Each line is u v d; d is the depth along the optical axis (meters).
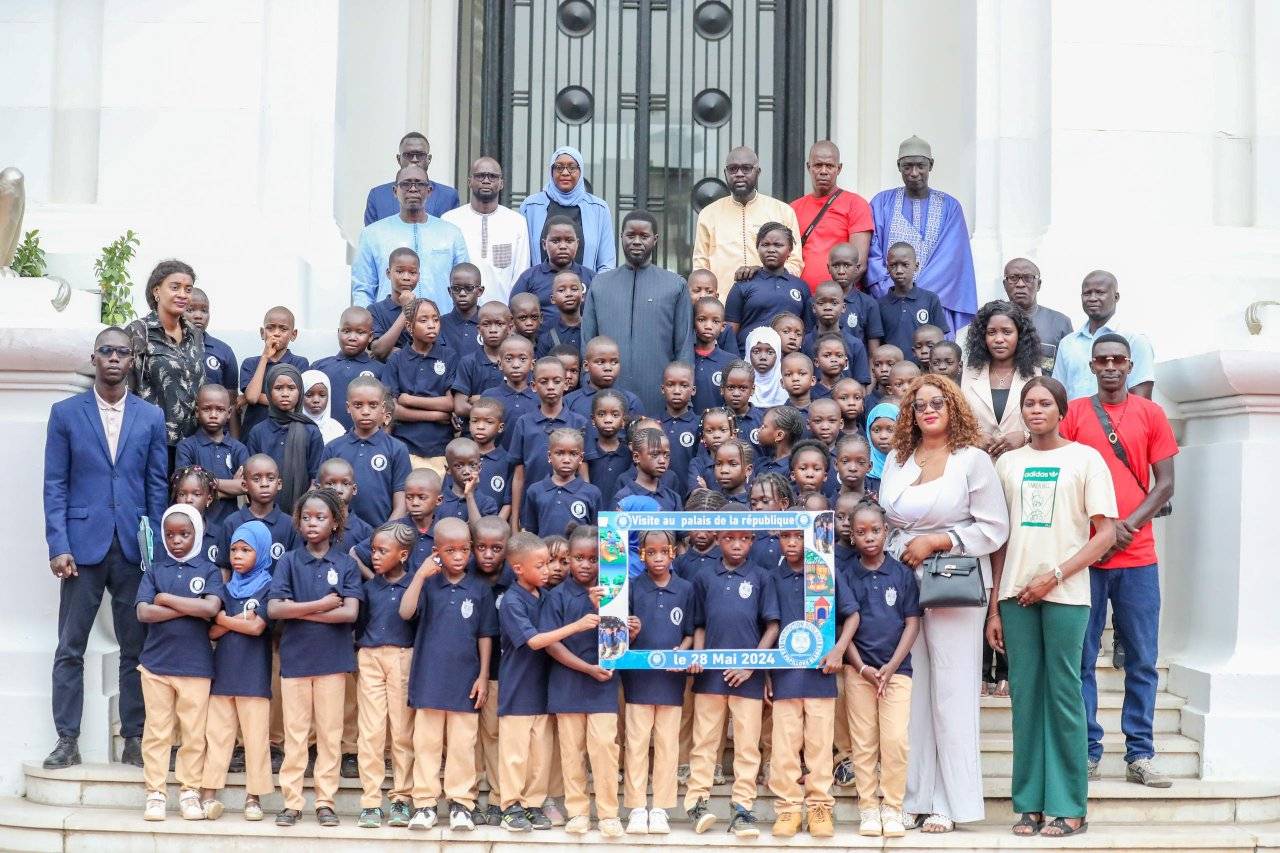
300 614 6.98
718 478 7.48
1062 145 10.09
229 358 8.49
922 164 9.89
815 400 8.25
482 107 12.12
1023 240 10.25
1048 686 7.04
